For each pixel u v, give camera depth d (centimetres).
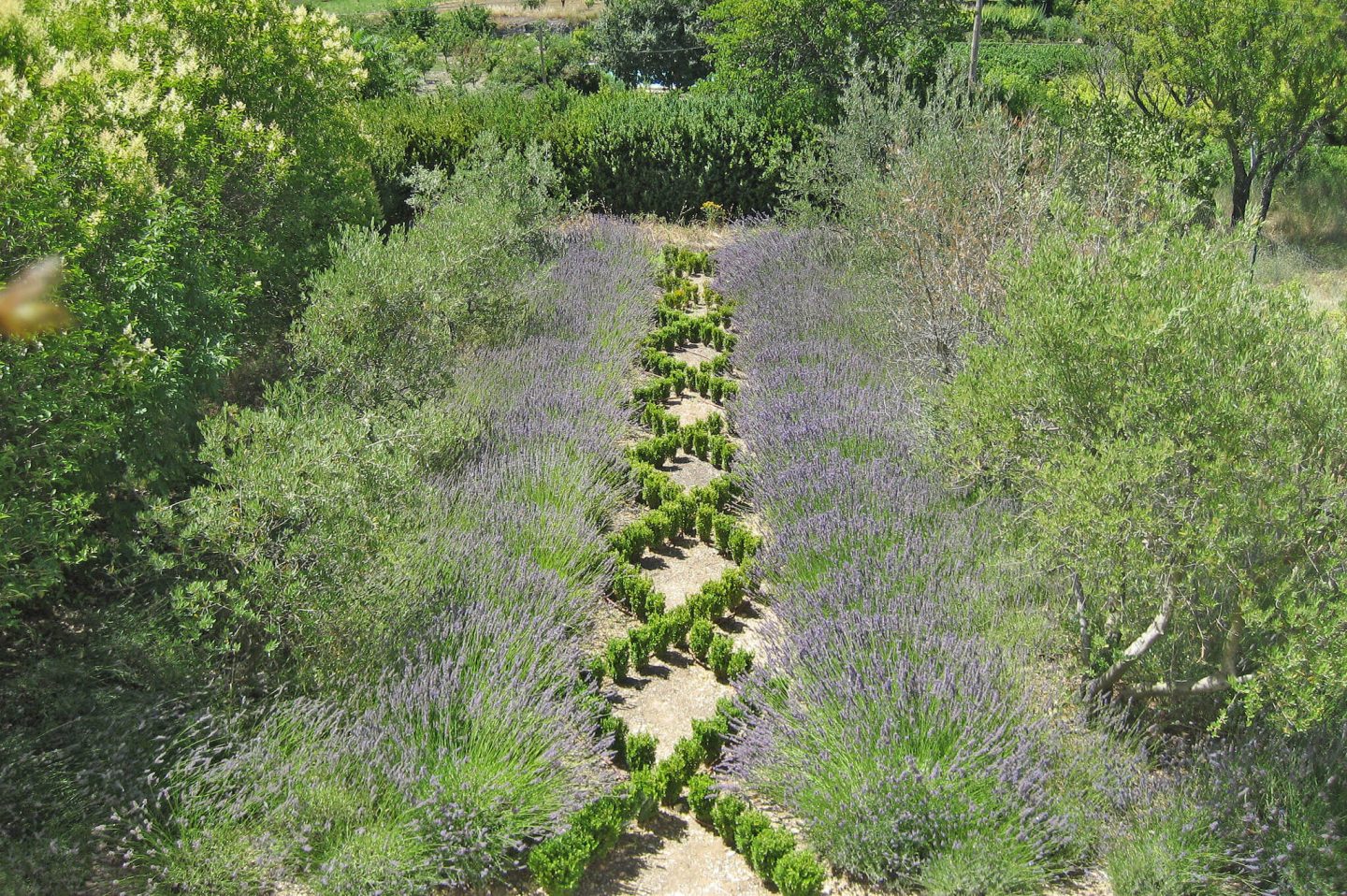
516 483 743
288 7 995
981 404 539
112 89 701
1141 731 523
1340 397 473
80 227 562
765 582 686
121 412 577
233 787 448
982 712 492
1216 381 459
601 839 453
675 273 1531
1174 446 456
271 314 938
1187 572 465
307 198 957
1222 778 464
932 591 610
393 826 439
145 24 841
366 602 530
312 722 482
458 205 1236
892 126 1478
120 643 506
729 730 533
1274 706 452
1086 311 504
